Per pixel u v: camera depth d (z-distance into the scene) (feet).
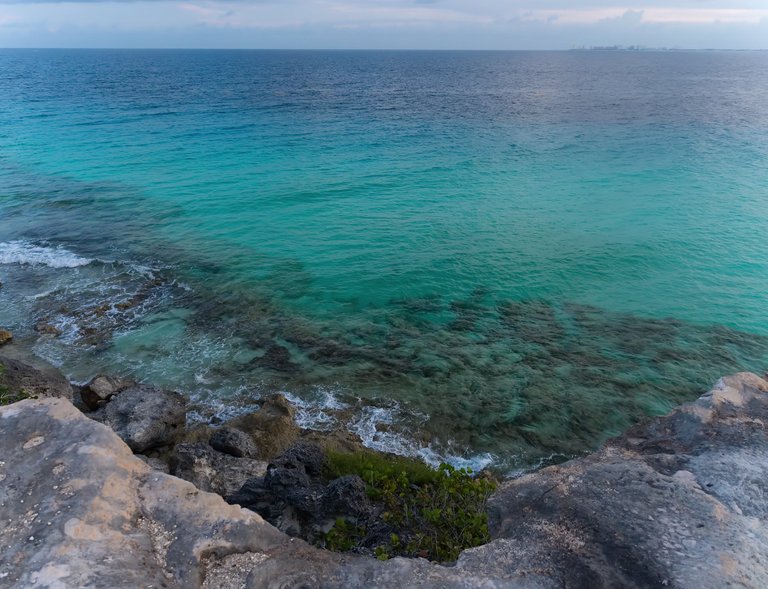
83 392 51.72
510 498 21.66
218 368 58.65
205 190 121.29
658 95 327.26
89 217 103.86
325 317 69.10
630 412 52.75
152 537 19.38
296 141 175.01
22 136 176.86
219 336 64.44
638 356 61.00
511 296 74.43
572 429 50.72
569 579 17.35
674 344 63.31
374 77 511.81
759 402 25.35
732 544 17.79
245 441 44.57
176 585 17.63
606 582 16.99
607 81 456.86
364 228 98.78
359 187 123.13
